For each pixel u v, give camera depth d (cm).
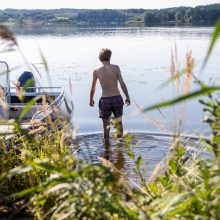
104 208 194
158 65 1953
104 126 704
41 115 485
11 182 299
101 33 5303
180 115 249
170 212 197
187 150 289
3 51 189
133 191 228
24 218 263
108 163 234
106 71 721
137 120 862
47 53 2684
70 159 244
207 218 175
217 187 186
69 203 207
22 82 863
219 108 210
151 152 623
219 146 209
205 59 134
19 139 350
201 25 7706
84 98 1218
